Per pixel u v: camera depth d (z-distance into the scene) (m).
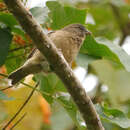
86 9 10.03
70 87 8.20
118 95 13.88
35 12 9.64
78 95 8.24
